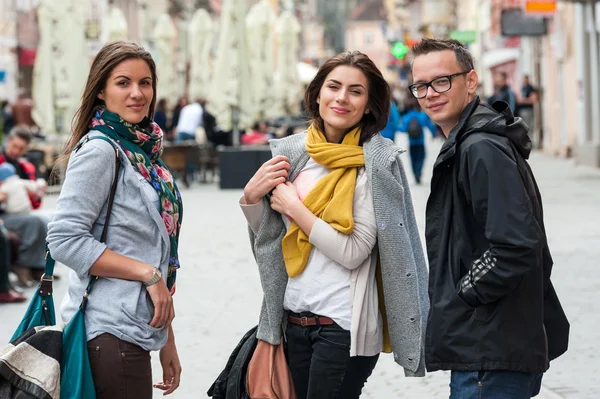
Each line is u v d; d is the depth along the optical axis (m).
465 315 9.32
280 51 86.88
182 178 62.09
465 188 9.36
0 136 47.69
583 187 48.88
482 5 134.50
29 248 26.67
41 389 9.29
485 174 9.20
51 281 10.05
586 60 67.88
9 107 60.41
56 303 23.58
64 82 54.12
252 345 11.13
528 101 78.06
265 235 10.90
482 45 135.12
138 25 133.50
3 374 9.29
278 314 10.90
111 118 9.84
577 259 27.84
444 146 9.52
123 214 9.74
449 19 186.75
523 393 9.42
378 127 10.93
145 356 9.78
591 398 15.34
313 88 11.01
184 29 159.38
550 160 72.81
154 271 9.64
